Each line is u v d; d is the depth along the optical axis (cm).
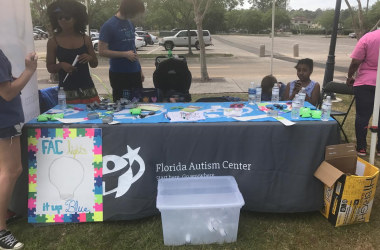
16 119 222
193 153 256
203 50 964
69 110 305
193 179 255
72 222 259
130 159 256
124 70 378
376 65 350
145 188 258
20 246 233
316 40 4103
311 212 277
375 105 278
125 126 253
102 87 880
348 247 235
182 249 233
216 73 1182
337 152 257
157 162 257
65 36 318
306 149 255
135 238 245
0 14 249
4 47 255
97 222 264
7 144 221
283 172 259
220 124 254
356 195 244
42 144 255
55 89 390
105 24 354
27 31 275
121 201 258
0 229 231
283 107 304
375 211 278
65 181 257
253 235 248
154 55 1917
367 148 411
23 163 256
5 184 224
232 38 4769
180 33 2428
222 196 246
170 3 1792
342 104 643
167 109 305
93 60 340
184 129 253
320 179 248
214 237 237
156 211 263
